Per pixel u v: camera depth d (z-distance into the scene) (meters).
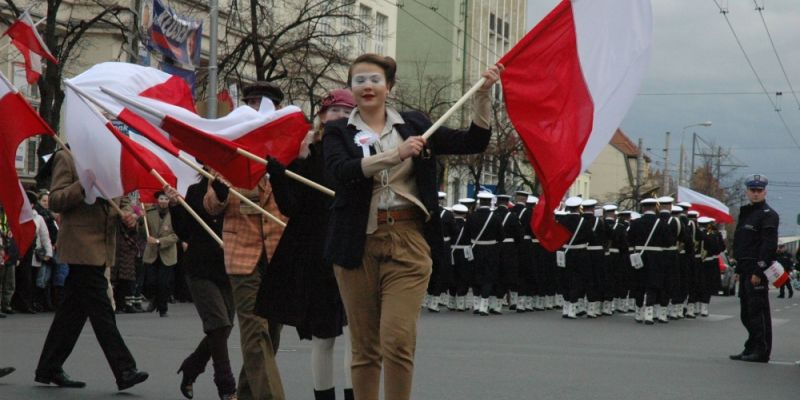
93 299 12.52
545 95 9.60
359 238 8.29
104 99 12.43
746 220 18.92
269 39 41.62
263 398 10.45
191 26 33.53
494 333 22.83
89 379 13.63
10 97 12.70
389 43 65.75
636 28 9.75
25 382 13.23
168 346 17.80
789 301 56.12
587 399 13.14
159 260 25.53
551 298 34.72
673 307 31.56
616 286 33.38
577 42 9.68
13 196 12.92
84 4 41.16
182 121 10.71
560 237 9.49
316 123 10.76
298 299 10.05
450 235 32.06
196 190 11.33
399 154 8.02
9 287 24.55
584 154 9.65
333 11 43.09
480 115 8.38
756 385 15.16
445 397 12.94
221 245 11.10
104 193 12.55
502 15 88.00
